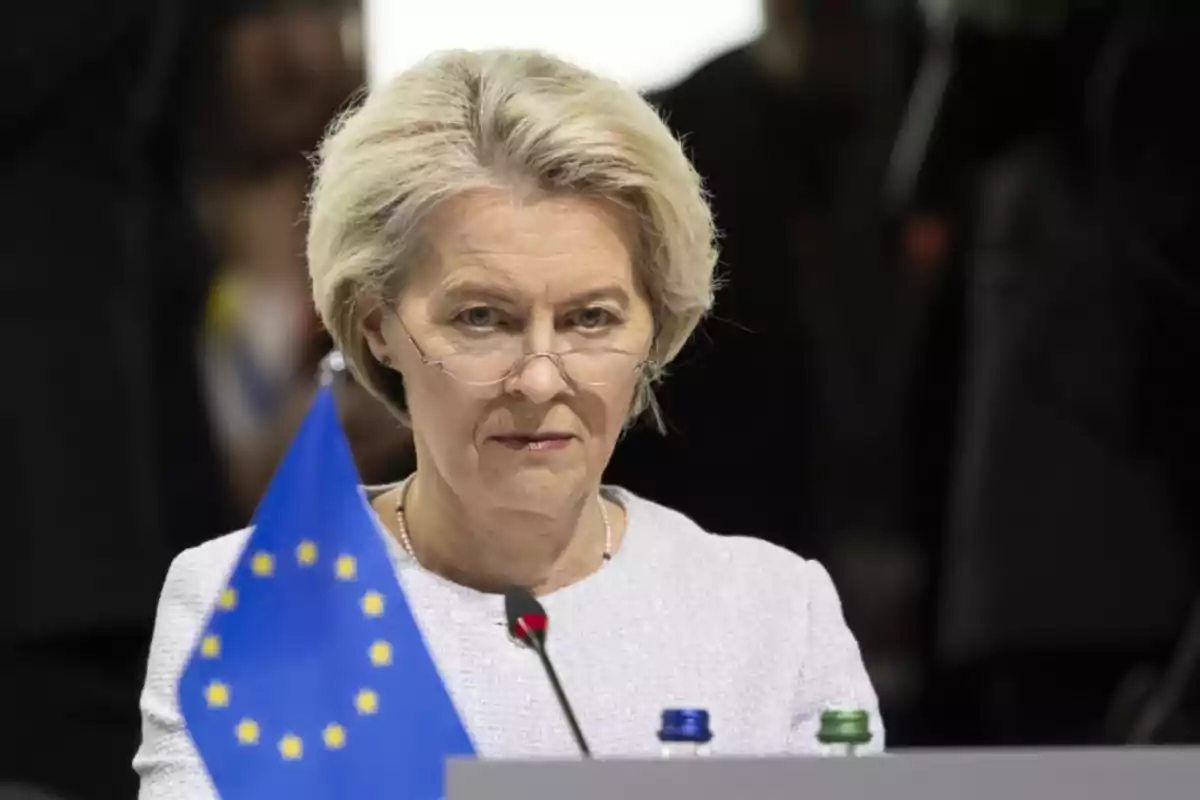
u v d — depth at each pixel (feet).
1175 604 36.06
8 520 34.30
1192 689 35.70
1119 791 13.83
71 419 34.50
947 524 35.47
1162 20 35.35
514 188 17.76
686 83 34.47
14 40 34.14
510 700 18.86
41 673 34.37
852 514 35.06
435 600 19.27
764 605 20.26
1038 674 35.73
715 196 34.50
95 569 34.42
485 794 13.65
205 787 18.06
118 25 34.32
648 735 18.98
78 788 34.30
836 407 34.83
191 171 34.58
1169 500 35.94
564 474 18.26
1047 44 35.53
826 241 34.96
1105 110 35.65
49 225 34.42
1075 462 35.81
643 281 18.48
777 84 34.65
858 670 20.54
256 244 34.60
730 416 34.35
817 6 34.68
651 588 19.95
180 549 34.63
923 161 35.29
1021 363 35.68
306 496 18.63
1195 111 35.65
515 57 18.35
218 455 34.71
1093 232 35.76
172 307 34.63
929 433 35.35
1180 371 35.91
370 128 18.29
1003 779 13.79
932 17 35.09
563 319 18.16
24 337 34.27
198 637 18.29
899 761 13.76
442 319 18.06
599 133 17.71
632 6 33.99
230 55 34.42
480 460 18.21
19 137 34.32
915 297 35.32
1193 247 35.68
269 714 18.02
